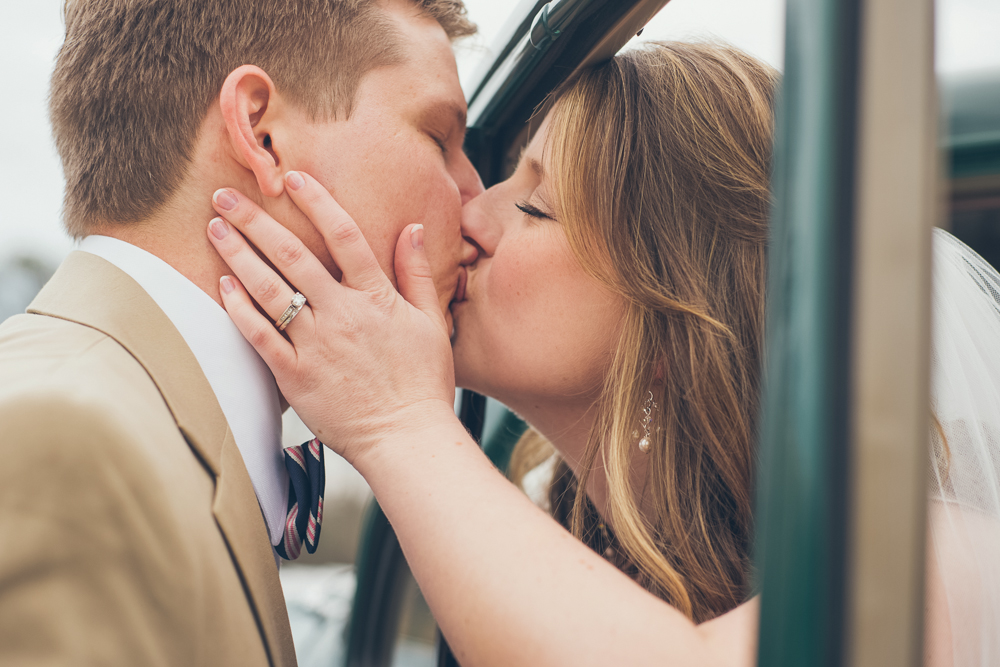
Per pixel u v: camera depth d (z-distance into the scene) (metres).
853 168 0.39
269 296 0.93
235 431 0.93
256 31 0.99
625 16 1.03
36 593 0.59
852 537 0.38
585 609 0.66
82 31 1.01
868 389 0.38
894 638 0.38
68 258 0.94
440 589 0.72
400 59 1.08
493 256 1.17
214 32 0.98
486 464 0.86
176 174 0.98
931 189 0.38
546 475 1.78
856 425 0.38
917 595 0.38
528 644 0.65
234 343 0.96
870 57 0.39
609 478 1.04
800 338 0.41
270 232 0.94
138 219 0.98
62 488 0.61
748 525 1.06
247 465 0.94
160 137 0.98
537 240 1.12
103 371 0.73
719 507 1.09
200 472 0.77
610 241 1.10
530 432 1.76
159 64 0.98
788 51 0.43
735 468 1.07
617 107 1.15
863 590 0.38
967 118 1.40
